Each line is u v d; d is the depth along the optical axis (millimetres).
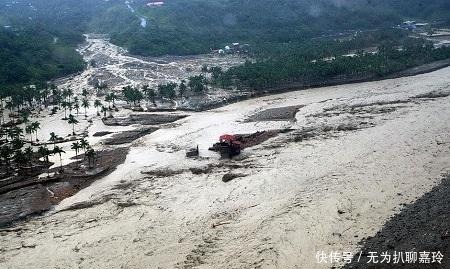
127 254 75000
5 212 90188
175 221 84438
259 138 126938
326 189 90938
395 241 69125
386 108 143250
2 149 115375
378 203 83688
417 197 84438
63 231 83250
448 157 101250
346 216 80250
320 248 71812
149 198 94375
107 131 145500
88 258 74625
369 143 113562
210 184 99125
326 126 130625
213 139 130750
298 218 81125
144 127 147875
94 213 89312
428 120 127312
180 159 115875
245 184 97250
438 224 70750
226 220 83250
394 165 99500
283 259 70062
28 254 76500
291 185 94562
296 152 112750
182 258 72750
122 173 109188
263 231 78125
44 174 109500
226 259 71312
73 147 118000
